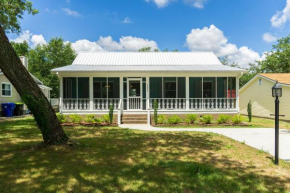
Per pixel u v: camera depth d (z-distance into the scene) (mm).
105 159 4926
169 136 8172
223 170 4211
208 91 14672
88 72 12953
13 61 5266
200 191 3229
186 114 13406
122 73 13375
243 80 34125
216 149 6043
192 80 14664
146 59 16516
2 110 17578
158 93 14594
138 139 7508
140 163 4637
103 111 13523
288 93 14922
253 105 19766
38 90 5672
